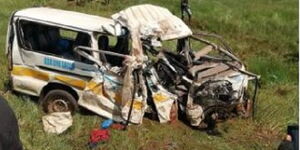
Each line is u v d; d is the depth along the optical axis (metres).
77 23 10.09
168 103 10.10
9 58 10.56
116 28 9.95
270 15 22.53
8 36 10.50
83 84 10.17
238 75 10.46
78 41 10.12
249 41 19.19
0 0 21.44
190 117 10.06
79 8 22.86
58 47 10.44
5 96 10.66
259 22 21.14
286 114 11.05
